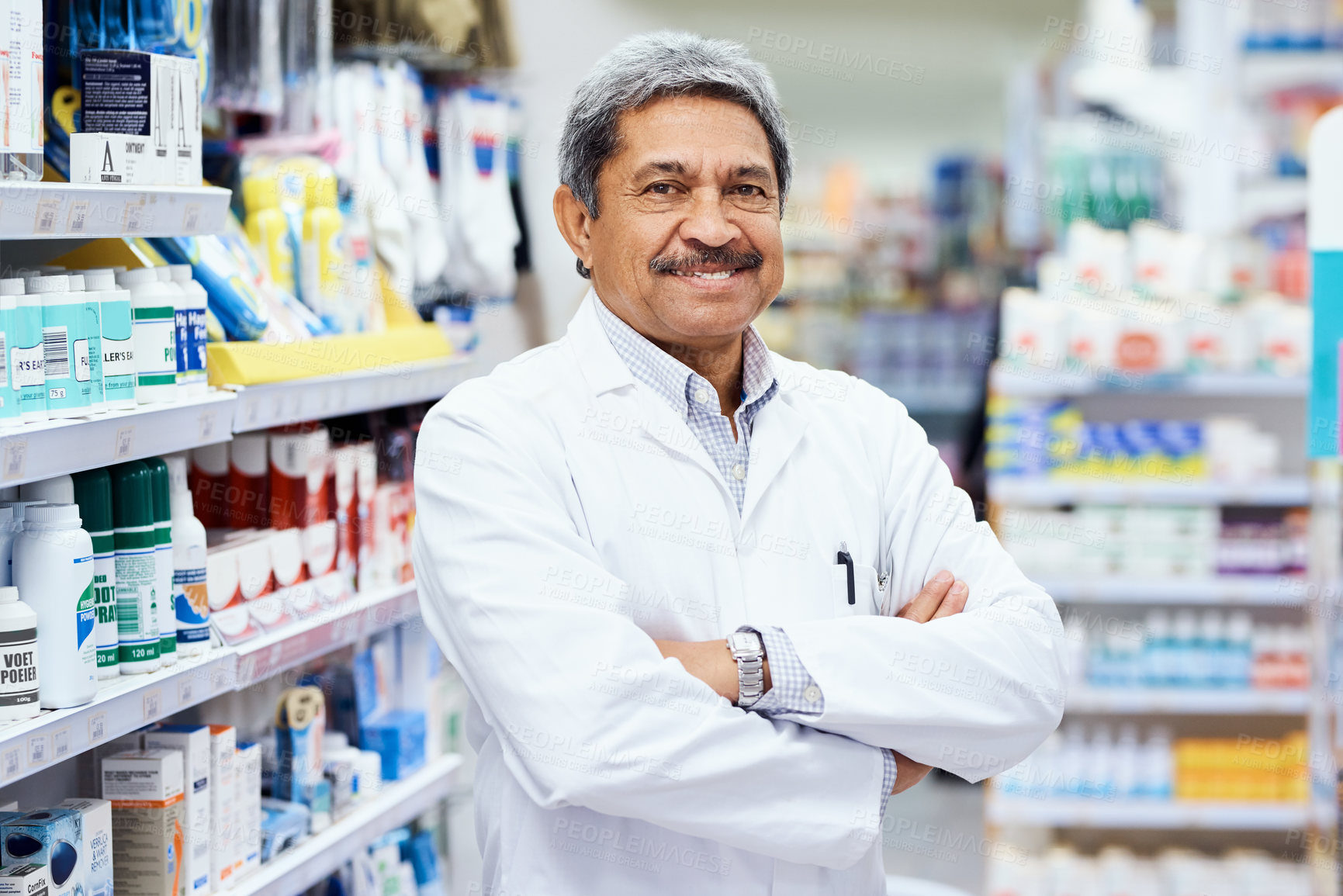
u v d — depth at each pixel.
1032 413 4.22
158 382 1.76
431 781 2.61
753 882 1.52
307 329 2.29
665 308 1.53
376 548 2.49
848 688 1.45
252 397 1.97
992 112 8.27
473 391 1.60
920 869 4.64
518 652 1.41
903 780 1.55
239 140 2.55
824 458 1.71
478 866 3.26
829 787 1.44
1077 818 4.25
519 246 3.45
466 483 1.51
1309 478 4.23
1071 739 4.34
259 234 2.38
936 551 1.71
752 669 1.46
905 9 7.40
